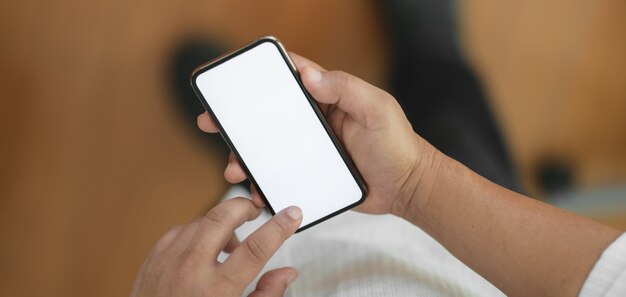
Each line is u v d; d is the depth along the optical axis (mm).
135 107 1029
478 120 943
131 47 1030
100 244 1021
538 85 1027
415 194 568
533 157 1028
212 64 513
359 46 1027
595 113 1021
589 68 1021
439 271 633
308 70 500
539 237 521
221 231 508
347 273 623
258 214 567
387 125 523
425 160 554
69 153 1027
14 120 1028
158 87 1028
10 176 1028
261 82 519
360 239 676
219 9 1029
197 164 1021
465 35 1034
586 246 501
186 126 1023
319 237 689
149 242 1021
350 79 503
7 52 1029
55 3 1031
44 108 1028
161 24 1030
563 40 1024
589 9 1020
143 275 539
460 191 552
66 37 1030
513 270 530
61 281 1019
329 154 543
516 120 1030
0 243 1021
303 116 528
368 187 577
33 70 1028
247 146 542
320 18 1029
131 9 1030
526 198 547
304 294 618
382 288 596
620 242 486
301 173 551
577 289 496
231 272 493
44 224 1023
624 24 1017
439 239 580
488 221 542
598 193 1010
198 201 1020
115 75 1030
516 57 1029
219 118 533
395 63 1020
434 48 1006
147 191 1024
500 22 1029
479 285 634
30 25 1031
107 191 1025
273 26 1031
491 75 1033
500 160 902
